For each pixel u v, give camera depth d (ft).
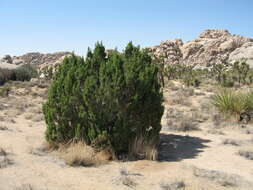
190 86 118.73
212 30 546.26
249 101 44.98
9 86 114.83
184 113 51.80
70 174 20.75
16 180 18.95
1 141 30.17
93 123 26.32
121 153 26.48
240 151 26.81
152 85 27.99
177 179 19.69
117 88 25.61
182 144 30.86
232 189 18.34
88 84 26.32
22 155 25.22
